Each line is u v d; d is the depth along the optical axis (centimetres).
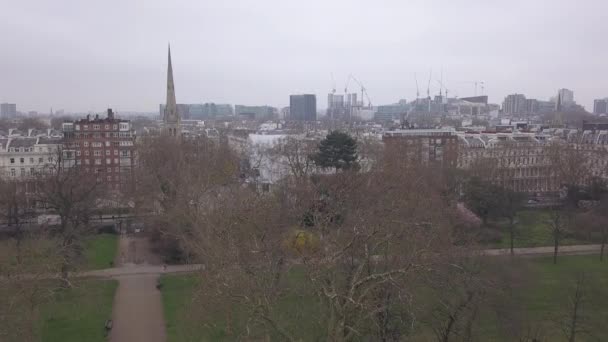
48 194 12288
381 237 7669
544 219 16988
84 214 13025
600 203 16638
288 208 11569
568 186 19450
